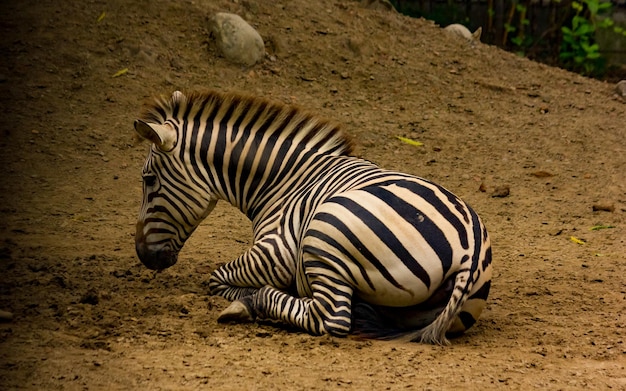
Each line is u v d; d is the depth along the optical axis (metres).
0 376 8.39
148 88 22.69
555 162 21.92
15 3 25.45
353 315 10.30
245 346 9.80
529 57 35.47
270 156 11.58
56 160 19.56
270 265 11.07
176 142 11.53
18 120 20.88
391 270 9.82
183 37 24.89
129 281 12.75
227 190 11.75
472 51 28.73
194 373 8.71
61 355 9.11
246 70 24.34
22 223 16.20
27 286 12.09
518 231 17.38
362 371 9.01
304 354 9.55
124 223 16.66
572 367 9.59
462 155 21.95
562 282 13.88
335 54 25.98
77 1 25.56
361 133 22.23
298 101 23.27
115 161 19.86
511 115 24.83
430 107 24.53
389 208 9.93
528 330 11.23
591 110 25.89
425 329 10.09
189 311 11.20
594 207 18.75
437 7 35.16
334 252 9.98
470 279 9.77
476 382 8.80
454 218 10.08
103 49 23.80
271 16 26.81
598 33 35.62
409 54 27.28
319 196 10.92
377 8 29.86
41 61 23.11
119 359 9.08
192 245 15.55
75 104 21.81
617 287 13.63
